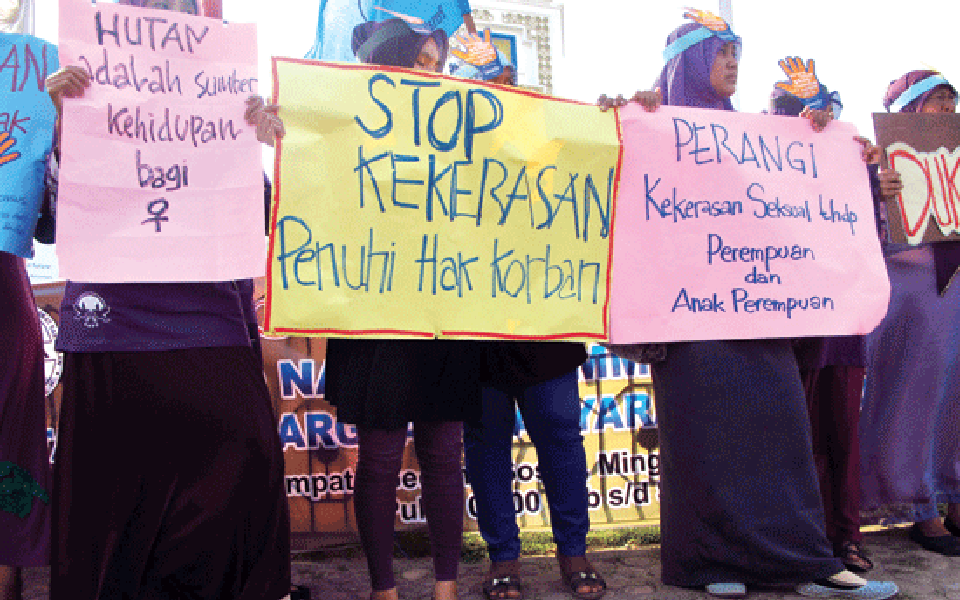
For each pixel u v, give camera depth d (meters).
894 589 2.45
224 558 1.98
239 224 2.03
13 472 2.12
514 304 2.30
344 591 2.62
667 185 2.52
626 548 3.05
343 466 3.12
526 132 2.37
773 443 2.51
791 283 2.59
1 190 1.92
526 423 2.62
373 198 2.18
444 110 2.28
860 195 2.73
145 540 1.94
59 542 1.90
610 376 3.27
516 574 2.54
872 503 3.10
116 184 1.96
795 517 2.49
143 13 2.01
